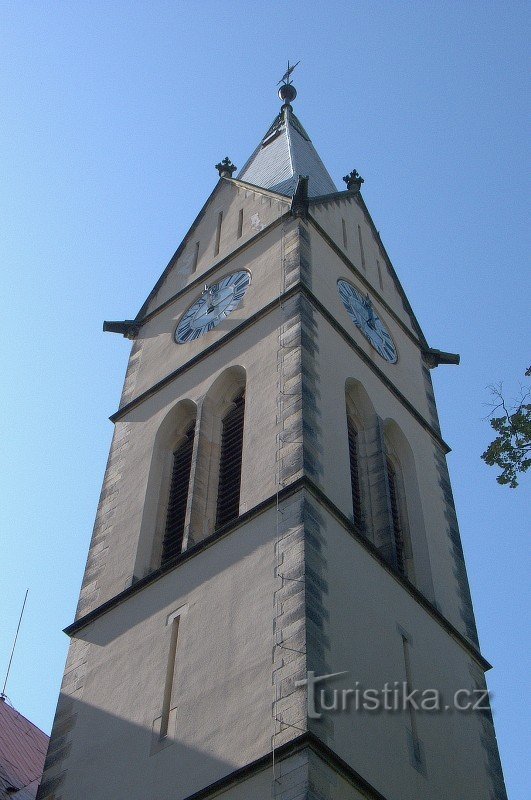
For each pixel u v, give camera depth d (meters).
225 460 35.62
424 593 34.53
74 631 33.66
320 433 33.09
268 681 26.39
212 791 24.98
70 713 31.12
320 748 24.19
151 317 45.94
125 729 29.02
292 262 40.66
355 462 36.44
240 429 36.00
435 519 37.88
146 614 31.73
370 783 25.38
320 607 27.66
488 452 27.66
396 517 37.00
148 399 40.69
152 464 37.41
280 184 50.16
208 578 30.73
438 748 29.23
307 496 30.19
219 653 28.36
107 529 36.53
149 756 27.59
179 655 29.53
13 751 39.75
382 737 27.05
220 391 37.97
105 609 33.19
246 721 26.05
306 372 34.75
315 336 36.91
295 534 29.19
